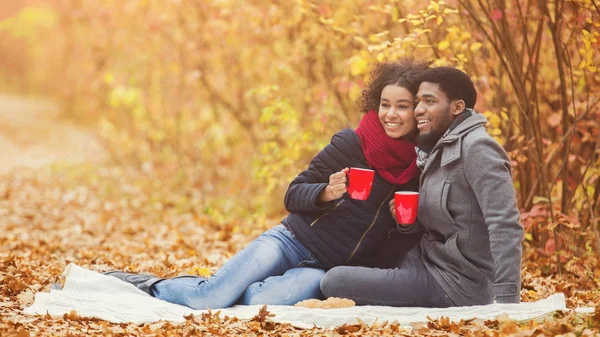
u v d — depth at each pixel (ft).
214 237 32.91
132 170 54.85
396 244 18.31
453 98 16.94
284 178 33.06
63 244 30.60
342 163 17.98
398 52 23.56
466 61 23.73
